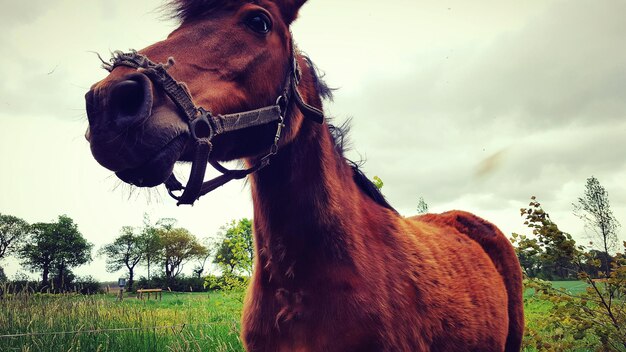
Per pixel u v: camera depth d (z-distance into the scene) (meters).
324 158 1.91
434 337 1.96
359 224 1.93
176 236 75.81
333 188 1.88
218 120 1.53
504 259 3.22
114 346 4.50
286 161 1.84
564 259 3.77
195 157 1.45
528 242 3.80
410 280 1.94
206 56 1.61
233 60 1.66
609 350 3.58
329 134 2.09
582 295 3.71
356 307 1.65
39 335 4.44
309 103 2.05
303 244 1.76
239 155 1.75
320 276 1.71
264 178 1.87
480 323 2.34
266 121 1.71
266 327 1.79
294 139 1.86
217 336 4.99
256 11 1.76
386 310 1.72
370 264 1.81
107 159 1.26
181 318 6.41
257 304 1.87
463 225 3.33
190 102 1.45
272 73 1.78
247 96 1.68
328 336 1.63
